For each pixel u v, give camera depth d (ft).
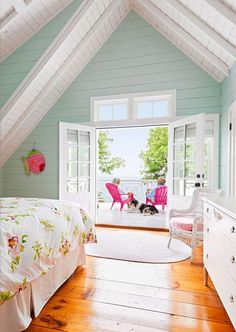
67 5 10.53
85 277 7.39
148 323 5.17
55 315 5.42
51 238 5.55
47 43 10.84
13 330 4.56
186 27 10.23
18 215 5.19
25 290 4.99
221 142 11.79
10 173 15.42
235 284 4.20
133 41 13.10
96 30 11.56
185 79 12.36
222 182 11.56
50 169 14.53
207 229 6.56
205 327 5.06
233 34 8.39
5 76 11.48
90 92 13.84
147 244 10.63
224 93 11.28
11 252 4.32
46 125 14.60
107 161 37.45
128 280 7.20
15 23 10.04
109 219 16.87
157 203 20.66
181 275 7.56
